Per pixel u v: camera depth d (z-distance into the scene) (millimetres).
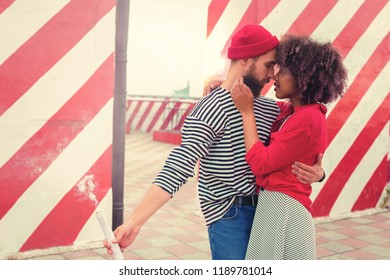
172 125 11969
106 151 3744
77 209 3650
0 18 3268
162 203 1642
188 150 1676
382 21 5164
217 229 1824
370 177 5305
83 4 3543
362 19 4988
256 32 1768
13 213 3420
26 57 3377
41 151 3482
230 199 1803
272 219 1721
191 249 3834
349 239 4301
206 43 4785
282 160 1664
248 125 1719
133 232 1610
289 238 1704
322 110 1750
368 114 5188
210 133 1715
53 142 3521
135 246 3848
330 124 4895
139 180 6664
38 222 3512
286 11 4477
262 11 4324
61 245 3602
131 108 13227
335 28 4809
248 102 1717
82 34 3564
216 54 4688
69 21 3504
